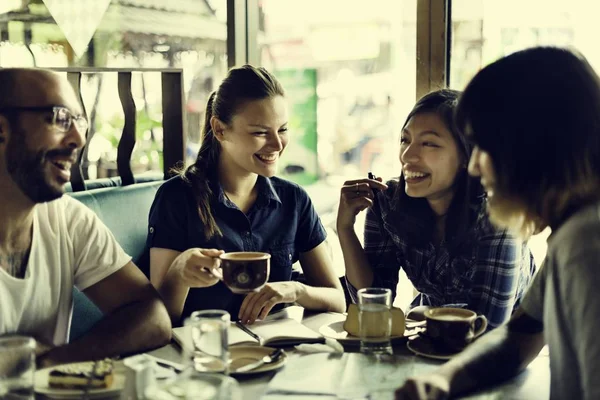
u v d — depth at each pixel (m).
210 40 3.46
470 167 1.28
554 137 1.11
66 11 3.54
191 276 1.73
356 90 3.64
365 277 2.14
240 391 1.27
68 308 1.74
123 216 2.30
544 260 1.38
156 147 3.22
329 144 3.77
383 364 1.42
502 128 1.14
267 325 1.70
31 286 1.62
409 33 2.73
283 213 2.23
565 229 1.10
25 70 1.57
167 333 1.62
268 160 2.11
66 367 1.31
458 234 1.92
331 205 3.64
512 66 1.15
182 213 2.12
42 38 3.47
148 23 3.62
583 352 1.03
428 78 2.62
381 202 2.15
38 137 1.54
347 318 1.63
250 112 2.06
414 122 1.92
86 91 3.16
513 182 1.15
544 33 2.64
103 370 1.28
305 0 3.64
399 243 2.09
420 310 1.77
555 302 1.12
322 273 2.27
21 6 3.39
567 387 1.11
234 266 1.58
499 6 2.60
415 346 1.52
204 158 2.18
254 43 3.21
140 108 3.18
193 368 1.33
